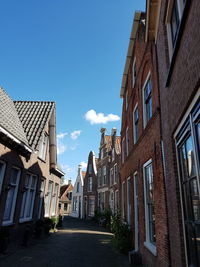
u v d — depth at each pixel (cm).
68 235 1359
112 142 2409
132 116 1012
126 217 1077
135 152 880
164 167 501
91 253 855
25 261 682
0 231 745
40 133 1106
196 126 297
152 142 618
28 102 1338
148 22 602
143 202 711
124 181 1197
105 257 794
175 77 393
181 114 350
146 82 746
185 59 325
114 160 2241
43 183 1320
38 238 1121
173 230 423
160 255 507
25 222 1015
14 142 827
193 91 288
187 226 352
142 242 700
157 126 563
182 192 379
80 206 3359
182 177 379
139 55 877
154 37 632
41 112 1251
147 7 573
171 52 459
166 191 482
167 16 466
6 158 799
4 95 1123
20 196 938
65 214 4228
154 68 622
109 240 1205
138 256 704
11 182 886
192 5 290
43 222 1187
